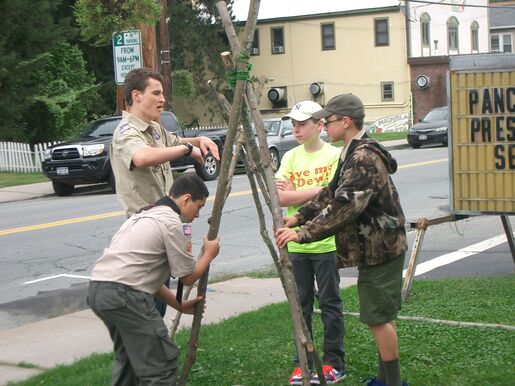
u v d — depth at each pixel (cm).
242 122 454
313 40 4784
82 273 1057
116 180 514
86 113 3381
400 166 2297
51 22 3141
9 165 2681
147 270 442
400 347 612
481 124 773
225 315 770
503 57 761
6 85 2928
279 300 825
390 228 455
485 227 1272
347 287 866
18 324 820
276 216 444
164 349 443
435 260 1034
